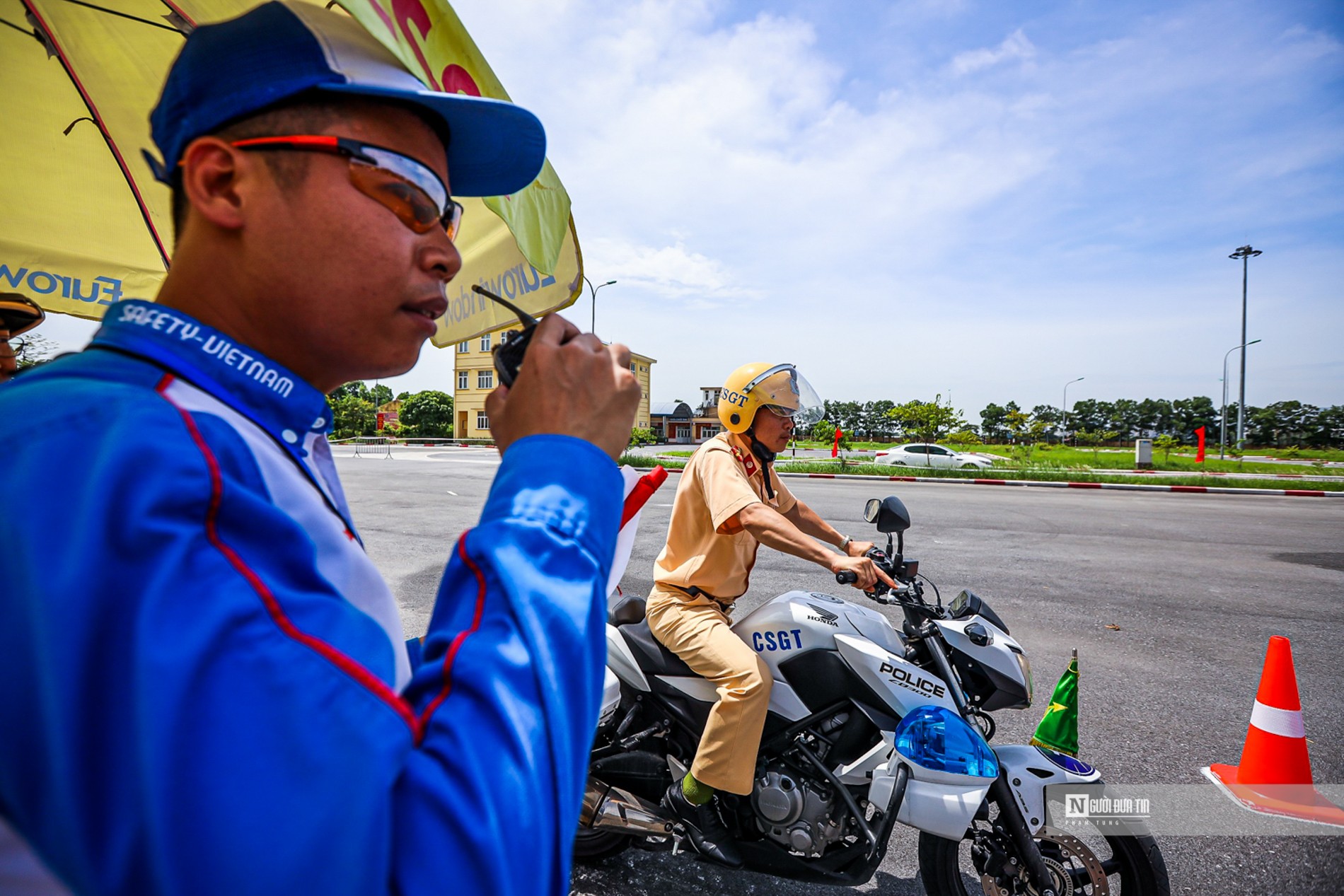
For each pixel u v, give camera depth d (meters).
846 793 2.03
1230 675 4.20
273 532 0.42
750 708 2.03
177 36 1.01
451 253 0.62
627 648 2.38
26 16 1.00
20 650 0.33
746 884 2.36
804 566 6.82
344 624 0.42
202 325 0.52
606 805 2.23
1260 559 7.57
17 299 1.18
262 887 0.32
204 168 0.53
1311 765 3.19
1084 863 2.03
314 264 0.54
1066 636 4.90
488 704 0.42
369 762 0.37
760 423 2.38
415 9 0.63
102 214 1.22
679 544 2.30
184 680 0.33
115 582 0.34
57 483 0.36
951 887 2.07
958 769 1.90
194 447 0.41
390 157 0.57
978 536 9.01
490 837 0.38
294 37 0.53
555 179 1.03
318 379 0.60
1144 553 7.82
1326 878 2.42
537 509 0.51
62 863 0.33
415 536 8.12
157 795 0.31
